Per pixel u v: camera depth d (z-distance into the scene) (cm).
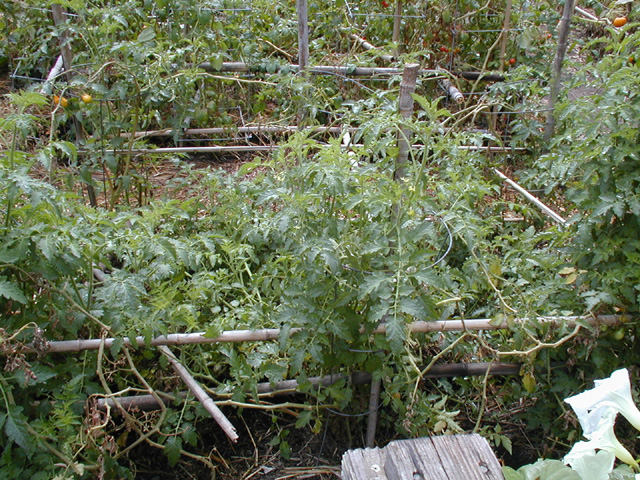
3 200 225
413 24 600
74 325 238
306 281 240
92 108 392
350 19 641
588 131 263
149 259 290
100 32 378
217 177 358
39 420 215
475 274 273
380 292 222
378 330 245
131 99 407
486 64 572
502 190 449
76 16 435
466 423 295
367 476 157
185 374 253
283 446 272
